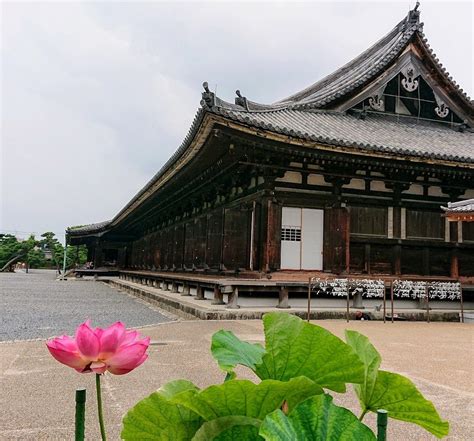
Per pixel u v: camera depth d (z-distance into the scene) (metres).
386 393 1.50
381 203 16.22
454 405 5.32
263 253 14.66
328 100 18.91
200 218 22.48
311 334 1.41
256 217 15.51
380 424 1.33
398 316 14.59
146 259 38.91
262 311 13.30
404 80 19.50
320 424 1.24
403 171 15.94
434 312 14.96
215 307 13.85
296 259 15.12
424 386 6.16
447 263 16.95
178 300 16.44
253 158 14.61
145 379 6.25
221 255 18.91
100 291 29.33
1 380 6.20
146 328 11.28
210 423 1.25
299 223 15.30
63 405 5.05
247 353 1.52
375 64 19.39
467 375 6.91
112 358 1.29
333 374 1.42
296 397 1.33
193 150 15.55
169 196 26.22
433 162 15.25
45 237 75.12
